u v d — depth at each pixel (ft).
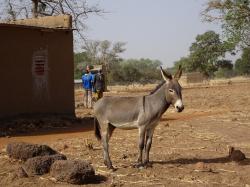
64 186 29.84
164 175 32.09
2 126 57.93
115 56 299.17
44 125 61.11
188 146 43.62
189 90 153.38
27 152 35.70
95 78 86.99
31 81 64.69
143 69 330.54
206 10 81.97
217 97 112.98
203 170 33.14
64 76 69.26
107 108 33.91
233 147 39.68
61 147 43.96
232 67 336.70
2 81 61.11
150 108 32.94
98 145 45.16
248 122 61.11
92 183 30.66
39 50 65.87
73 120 66.90
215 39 311.27
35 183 30.66
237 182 30.19
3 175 32.89
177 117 70.69
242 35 80.12
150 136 34.09
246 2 79.56
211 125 59.00
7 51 61.82
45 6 121.39
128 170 33.55
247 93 125.59
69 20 69.46
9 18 118.62
